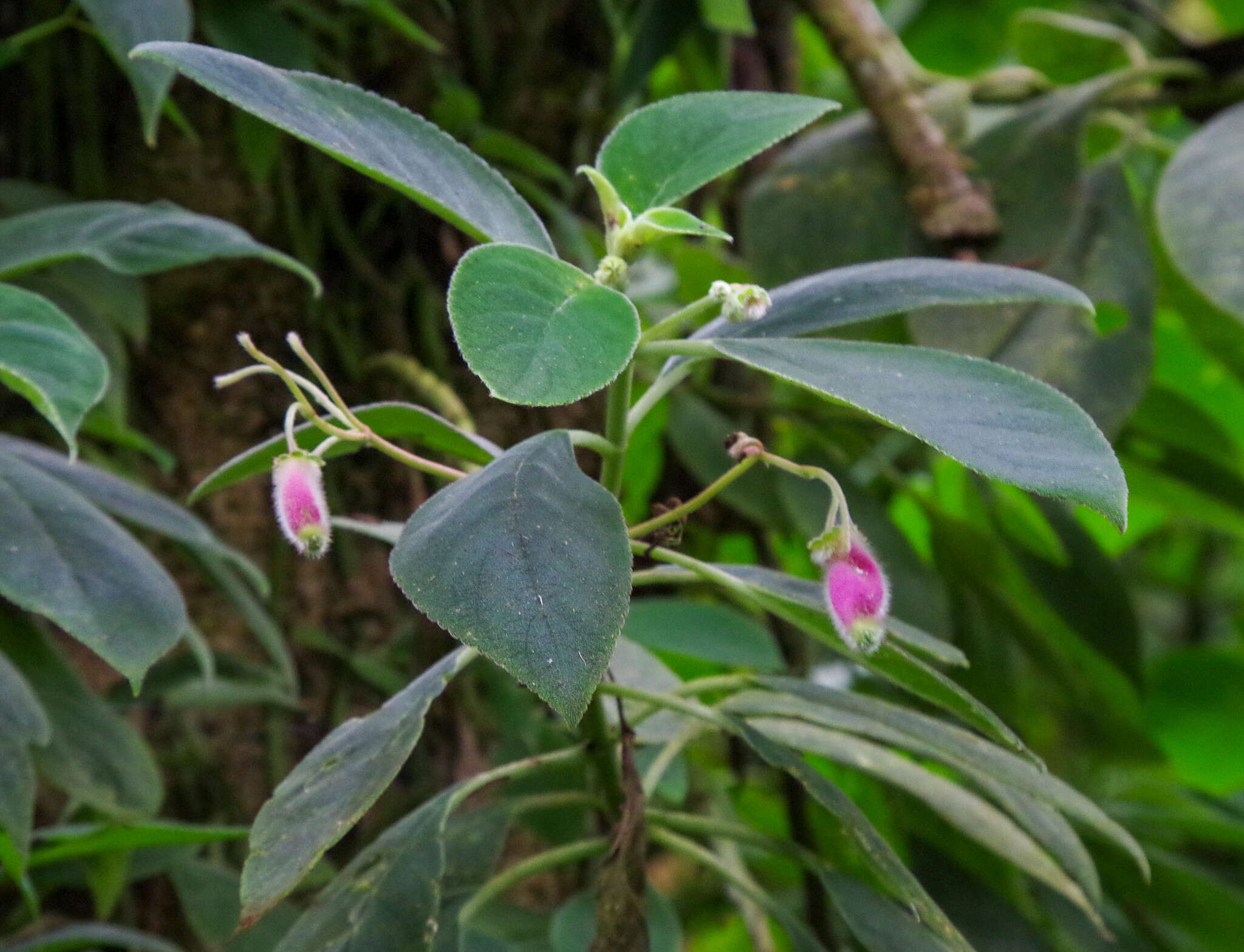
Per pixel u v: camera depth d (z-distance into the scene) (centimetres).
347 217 120
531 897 117
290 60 107
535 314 75
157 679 105
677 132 86
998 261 107
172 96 113
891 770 94
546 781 109
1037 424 77
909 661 82
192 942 108
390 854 86
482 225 83
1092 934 106
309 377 117
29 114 111
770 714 91
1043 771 83
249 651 113
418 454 117
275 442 87
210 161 114
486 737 117
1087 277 106
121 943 98
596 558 76
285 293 116
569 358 75
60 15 111
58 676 98
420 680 85
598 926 85
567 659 74
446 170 83
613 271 81
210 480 89
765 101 86
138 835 92
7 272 95
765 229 114
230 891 103
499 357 74
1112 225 108
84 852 93
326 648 114
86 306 103
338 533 116
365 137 82
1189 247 103
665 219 82
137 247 95
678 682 96
